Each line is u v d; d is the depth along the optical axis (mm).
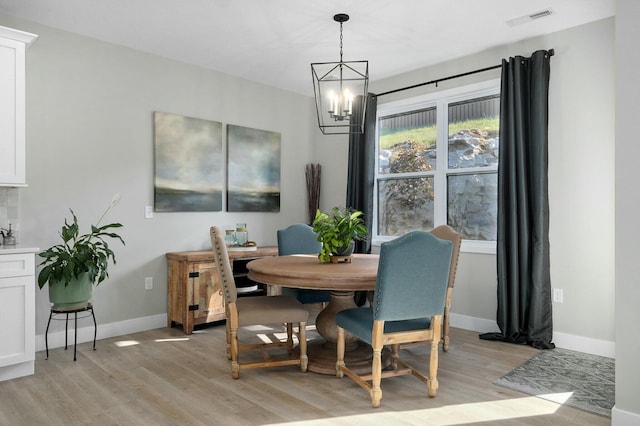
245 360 3201
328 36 3697
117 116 3885
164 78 4203
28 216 3396
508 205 3746
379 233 5043
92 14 3295
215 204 4578
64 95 3580
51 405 2445
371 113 4855
